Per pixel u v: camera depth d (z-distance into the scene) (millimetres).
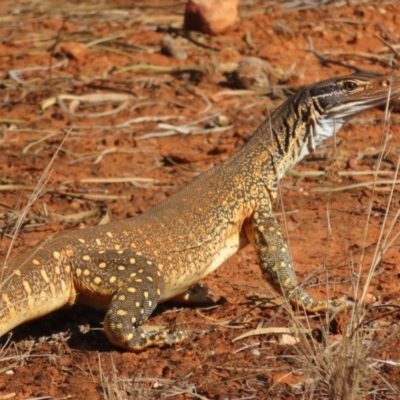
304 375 13133
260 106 30188
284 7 41219
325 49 36156
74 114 29281
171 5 42625
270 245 16656
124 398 12633
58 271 14719
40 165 25141
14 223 20859
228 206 16719
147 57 35031
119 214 21734
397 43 36812
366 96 17375
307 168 24516
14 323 14164
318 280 17531
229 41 36875
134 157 26000
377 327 15039
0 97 30859
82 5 43375
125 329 14367
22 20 40625
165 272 15609
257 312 16188
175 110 29906
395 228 20344
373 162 24656
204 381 13461
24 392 13320
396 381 13250
